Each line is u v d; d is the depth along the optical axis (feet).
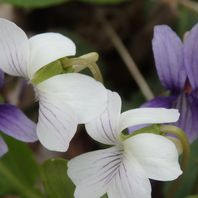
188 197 0.45
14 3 0.55
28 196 0.48
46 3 0.55
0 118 0.38
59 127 0.34
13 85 0.57
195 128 0.42
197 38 0.41
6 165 0.48
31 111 0.58
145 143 0.33
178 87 0.43
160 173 0.32
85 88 0.33
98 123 0.34
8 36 0.35
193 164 0.51
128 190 0.34
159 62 0.42
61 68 0.36
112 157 0.35
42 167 0.42
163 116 0.33
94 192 0.35
